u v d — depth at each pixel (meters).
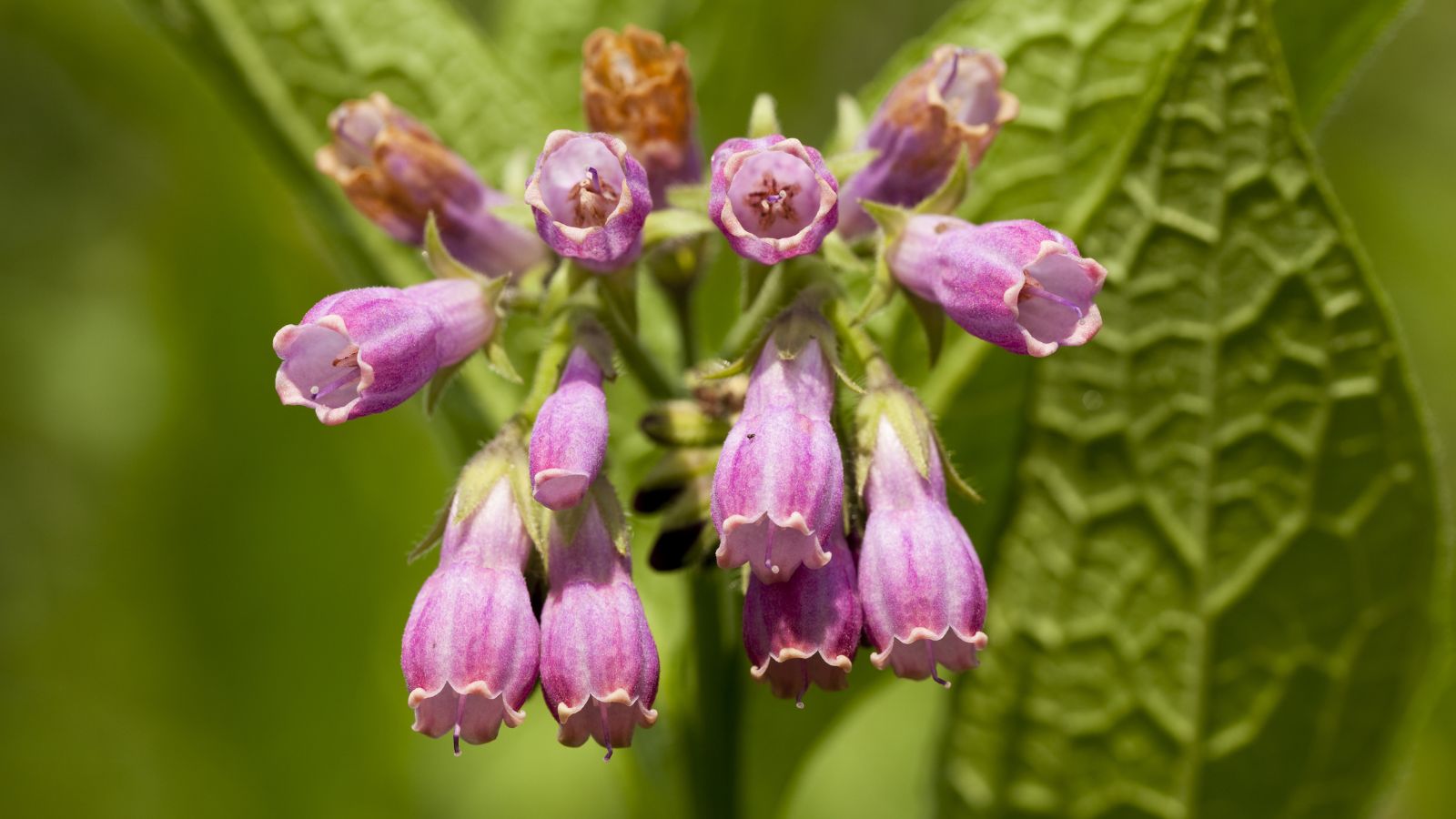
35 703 0.36
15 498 0.49
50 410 0.50
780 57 0.40
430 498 0.35
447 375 0.28
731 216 0.27
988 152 0.31
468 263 0.29
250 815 0.35
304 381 0.27
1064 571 0.30
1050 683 0.30
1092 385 0.30
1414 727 0.30
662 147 0.29
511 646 0.26
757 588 0.27
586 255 0.27
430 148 0.29
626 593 0.27
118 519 0.35
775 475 0.26
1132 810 0.31
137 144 0.49
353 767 0.36
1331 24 0.30
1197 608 0.30
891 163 0.29
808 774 0.42
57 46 0.46
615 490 0.27
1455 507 0.44
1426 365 0.47
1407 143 0.50
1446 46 0.50
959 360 0.31
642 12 0.35
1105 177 0.30
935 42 0.31
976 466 0.31
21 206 0.51
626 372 0.30
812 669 0.27
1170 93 0.29
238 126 0.34
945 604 0.27
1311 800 0.30
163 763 0.35
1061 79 0.31
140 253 0.50
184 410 0.35
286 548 0.35
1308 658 0.30
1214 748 0.30
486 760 0.40
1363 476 0.29
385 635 0.35
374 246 0.32
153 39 0.43
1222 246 0.29
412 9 0.32
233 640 0.35
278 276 0.35
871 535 0.27
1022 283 0.26
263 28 0.32
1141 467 0.30
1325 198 0.29
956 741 0.31
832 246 0.28
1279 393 0.29
